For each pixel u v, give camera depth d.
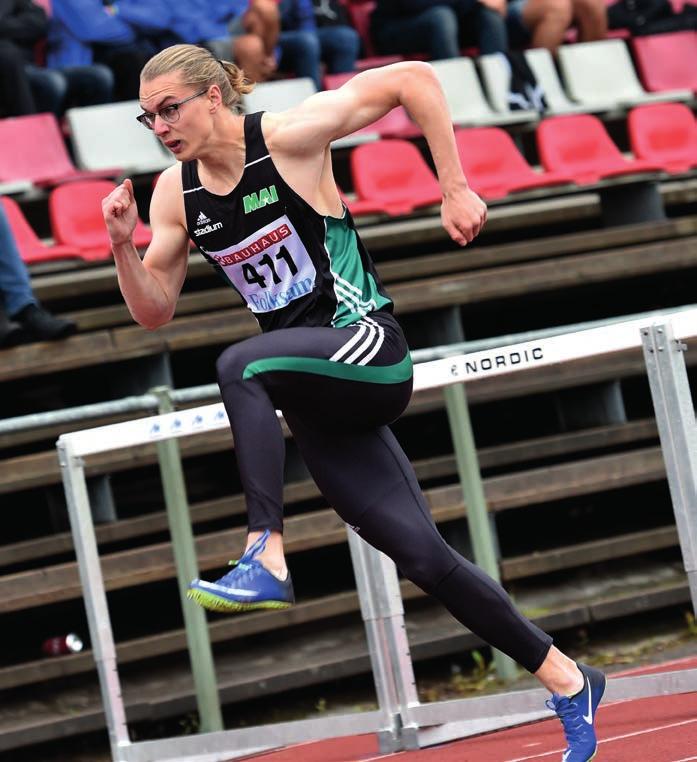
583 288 29.36
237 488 24.95
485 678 21.72
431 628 22.44
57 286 26.73
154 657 22.34
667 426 13.85
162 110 10.48
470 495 20.83
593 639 23.06
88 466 22.34
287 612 21.73
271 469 10.00
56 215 27.95
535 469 24.59
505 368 14.79
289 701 21.92
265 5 33.62
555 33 37.94
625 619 23.69
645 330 13.95
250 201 10.70
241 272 11.02
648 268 28.81
